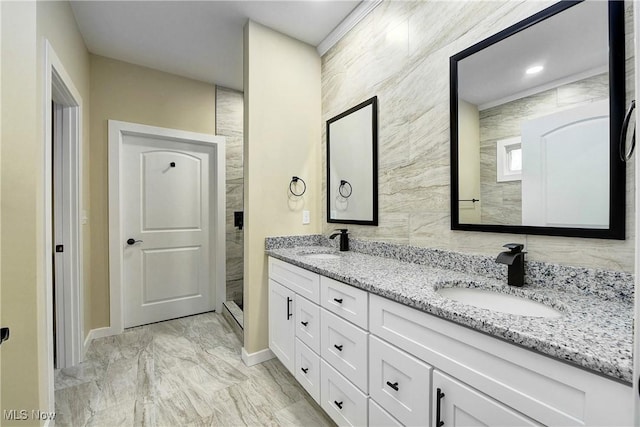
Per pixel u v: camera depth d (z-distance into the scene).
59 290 2.01
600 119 0.95
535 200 1.11
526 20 1.13
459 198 1.38
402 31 1.70
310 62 2.38
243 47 2.21
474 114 1.31
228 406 1.62
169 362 2.09
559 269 1.04
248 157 2.07
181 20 2.08
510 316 0.80
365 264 1.57
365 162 1.97
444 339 0.89
